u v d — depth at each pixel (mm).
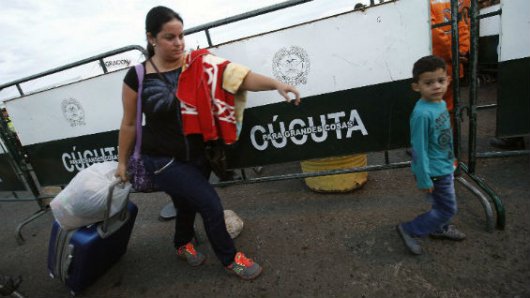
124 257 2500
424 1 1898
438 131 1634
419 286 1694
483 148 3184
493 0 4836
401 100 2100
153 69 1623
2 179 3475
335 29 2037
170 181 1728
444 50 2654
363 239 2152
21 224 3094
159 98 1596
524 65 2053
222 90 1653
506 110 2174
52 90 2754
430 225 1835
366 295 1704
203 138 1752
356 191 2820
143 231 2865
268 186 3318
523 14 1949
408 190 2660
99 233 1937
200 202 1724
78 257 1939
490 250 1850
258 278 1979
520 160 2770
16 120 3002
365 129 2205
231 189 3412
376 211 2443
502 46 2039
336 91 2158
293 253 2152
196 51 1664
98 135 2760
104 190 1856
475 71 2043
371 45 2029
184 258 2289
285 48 2139
